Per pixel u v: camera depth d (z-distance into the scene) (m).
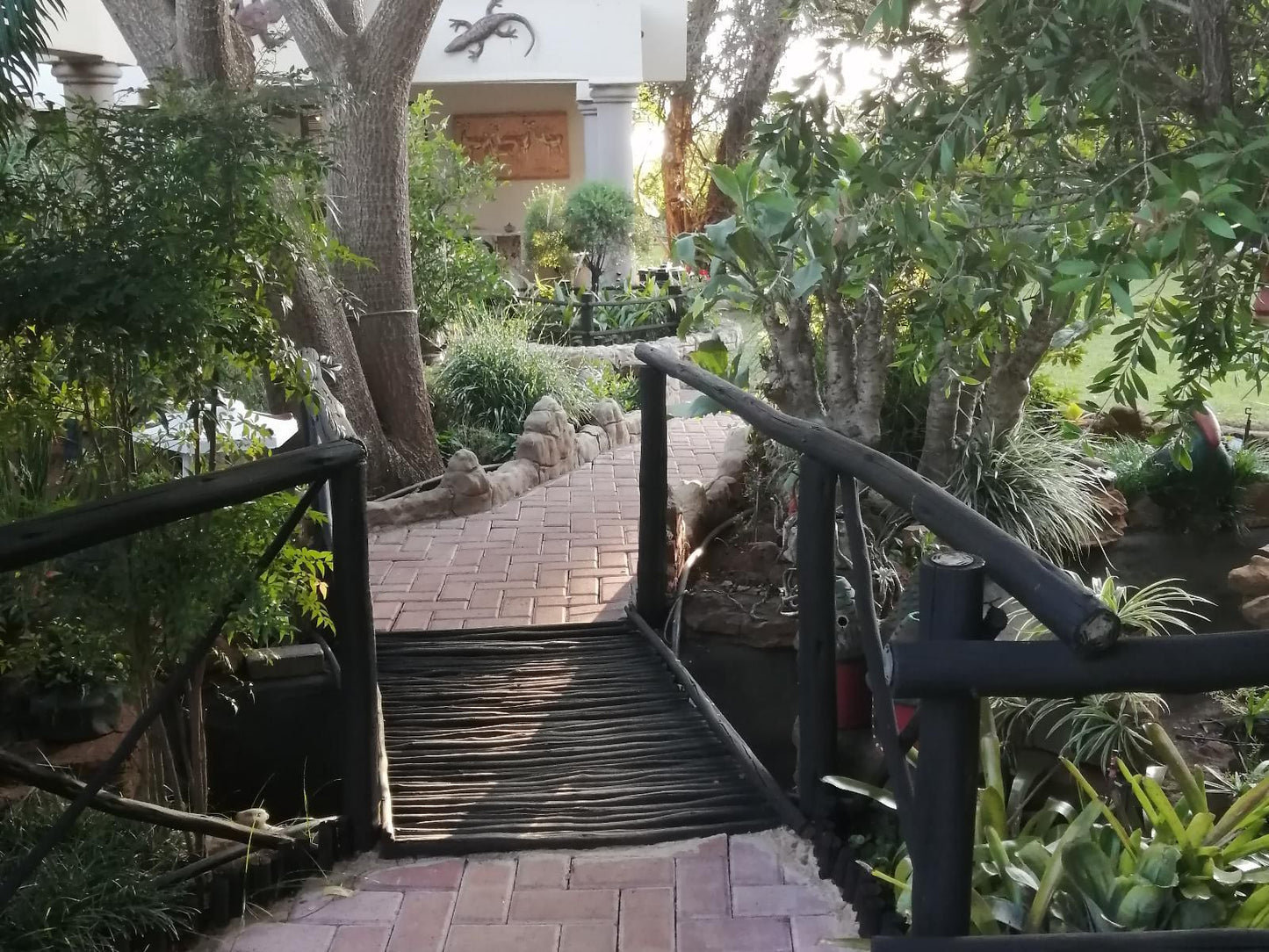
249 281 2.66
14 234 2.31
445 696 3.87
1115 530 5.61
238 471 2.41
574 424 7.84
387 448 6.42
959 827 1.65
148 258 2.28
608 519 5.98
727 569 5.20
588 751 3.46
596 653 4.27
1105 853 2.60
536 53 11.93
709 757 3.41
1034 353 4.75
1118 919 2.37
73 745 3.48
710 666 4.30
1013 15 1.57
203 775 2.91
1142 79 1.54
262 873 2.67
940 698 1.57
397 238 6.39
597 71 12.07
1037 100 1.72
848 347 4.84
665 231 15.88
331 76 6.04
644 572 4.48
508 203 15.00
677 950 2.46
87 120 2.35
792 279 2.26
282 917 2.62
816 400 4.92
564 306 10.42
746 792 3.15
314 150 2.59
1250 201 1.38
